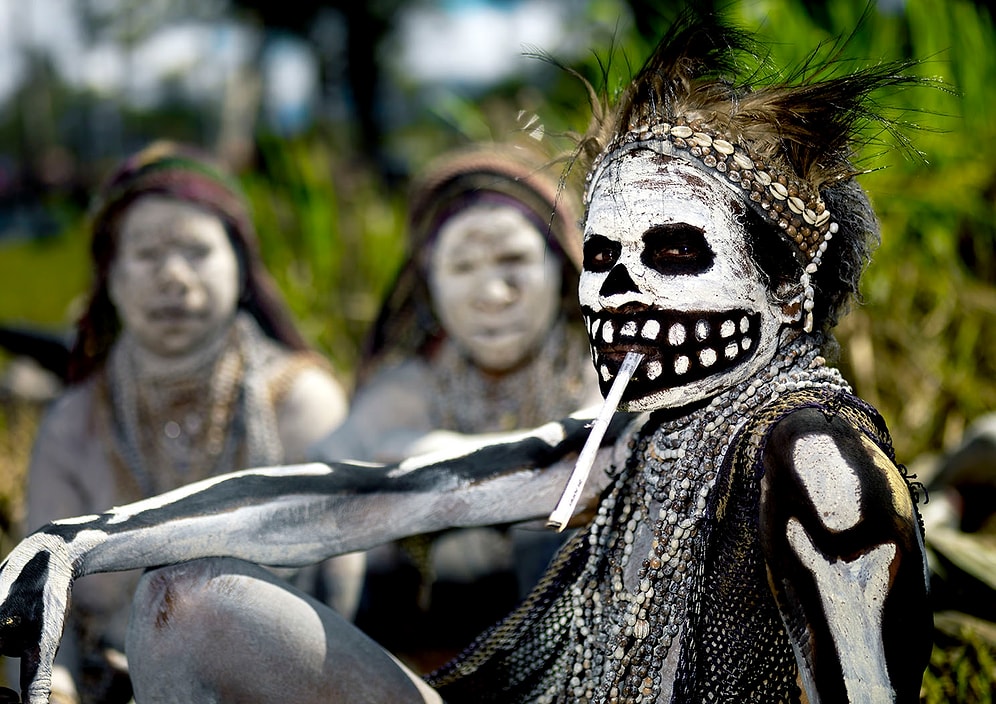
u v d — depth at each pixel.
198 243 2.30
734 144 1.29
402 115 12.59
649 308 1.28
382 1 12.12
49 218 12.70
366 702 1.37
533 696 1.44
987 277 3.25
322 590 2.20
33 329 3.16
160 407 2.35
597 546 1.40
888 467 1.23
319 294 4.09
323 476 1.49
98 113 16.66
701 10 1.39
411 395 2.33
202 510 1.42
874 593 1.19
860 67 1.54
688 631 1.31
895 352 3.09
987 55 3.28
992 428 2.48
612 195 1.31
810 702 1.23
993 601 2.09
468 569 2.26
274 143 4.26
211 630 1.35
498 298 2.17
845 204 1.35
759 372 1.32
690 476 1.33
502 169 2.20
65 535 1.36
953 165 3.09
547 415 2.29
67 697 1.95
